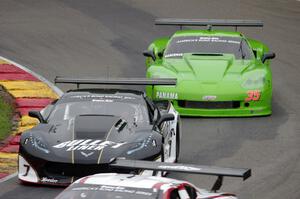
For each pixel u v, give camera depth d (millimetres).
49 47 85812
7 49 84500
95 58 82750
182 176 49500
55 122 48406
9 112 63719
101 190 31109
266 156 54156
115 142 45688
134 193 30969
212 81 62875
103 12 99625
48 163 44844
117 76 76875
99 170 44312
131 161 34750
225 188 47188
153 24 95625
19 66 77938
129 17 97812
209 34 69625
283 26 97000
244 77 63469
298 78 78375
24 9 100125
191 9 101562
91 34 90938
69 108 49500
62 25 93812
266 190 46906
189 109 62594
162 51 70250
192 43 68562
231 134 59219
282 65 82938
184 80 62875
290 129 60938
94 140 45812
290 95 72188
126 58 83125
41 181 45062
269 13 101438
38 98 67688
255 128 60844
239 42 68688
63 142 45812
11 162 51469
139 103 49969
